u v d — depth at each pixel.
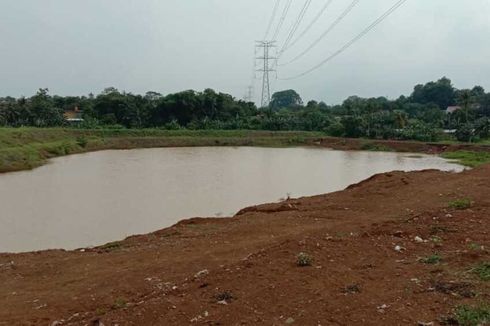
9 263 13.66
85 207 25.33
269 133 86.06
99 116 93.12
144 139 73.94
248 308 7.25
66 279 11.42
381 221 12.51
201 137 80.12
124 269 11.62
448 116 98.19
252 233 13.93
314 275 8.30
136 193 29.83
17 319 8.80
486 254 8.72
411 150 68.62
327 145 77.44
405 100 150.12
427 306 6.86
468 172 22.08
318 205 18.17
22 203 26.31
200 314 7.25
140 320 7.28
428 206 14.03
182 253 12.51
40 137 61.53
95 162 48.75
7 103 83.19
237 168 44.19
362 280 8.02
